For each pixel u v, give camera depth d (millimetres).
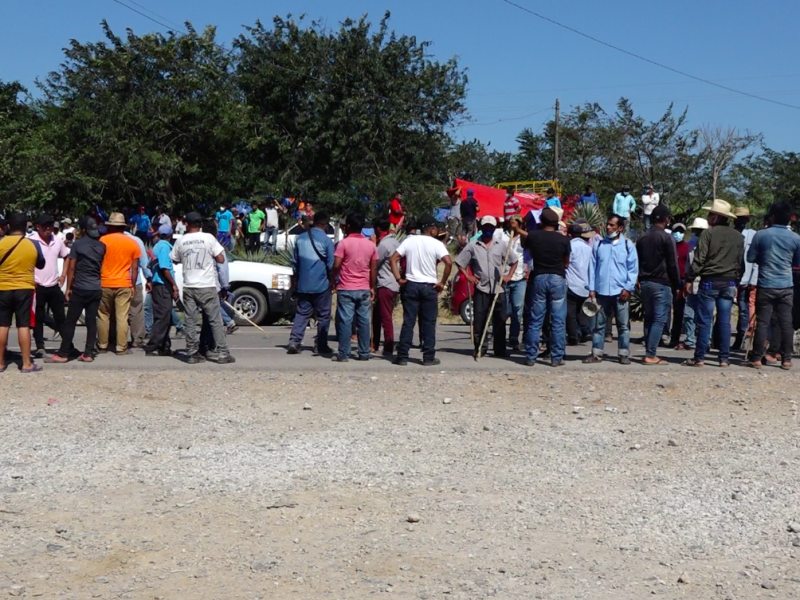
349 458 7566
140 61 32406
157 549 5602
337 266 11758
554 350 11508
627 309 11648
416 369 11234
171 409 9203
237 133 33312
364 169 36375
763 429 8641
